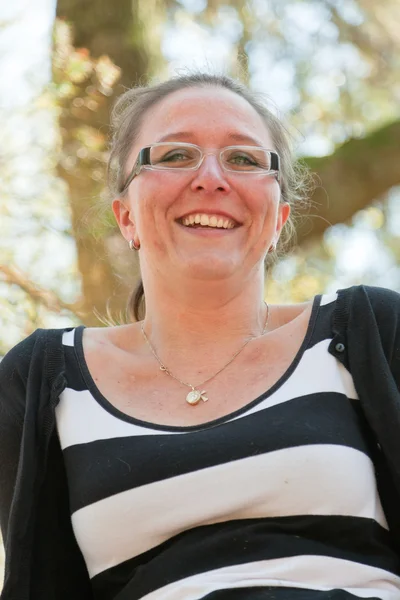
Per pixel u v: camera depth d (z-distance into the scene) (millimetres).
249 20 7852
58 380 3076
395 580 2746
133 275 5223
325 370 2930
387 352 2971
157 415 2973
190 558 2719
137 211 3215
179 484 2768
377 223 8039
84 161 6469
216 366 3086
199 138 3152
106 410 3002
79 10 6922
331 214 7258
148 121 3314
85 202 6309
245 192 3096
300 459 2744
